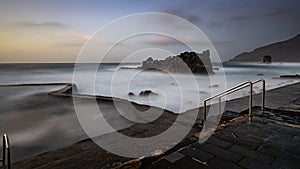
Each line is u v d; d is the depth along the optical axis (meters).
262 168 2.57
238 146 3.23
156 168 2.65
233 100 7.85
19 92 19.64
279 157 2.84
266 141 3.39
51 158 3.71
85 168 3.20
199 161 2.79
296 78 33.25
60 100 14.68
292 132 3.79
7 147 2.44
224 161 2.77
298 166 2.59
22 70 67.38
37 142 6.41
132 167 2.73
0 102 14.35
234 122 4.46
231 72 55.47
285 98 7.56
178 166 2.68
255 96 8.27
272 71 61.84
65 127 8.01
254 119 4.65
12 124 8.62
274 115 4.98
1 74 51.06
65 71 60.94
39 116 10.09
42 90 21.22
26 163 3.61
